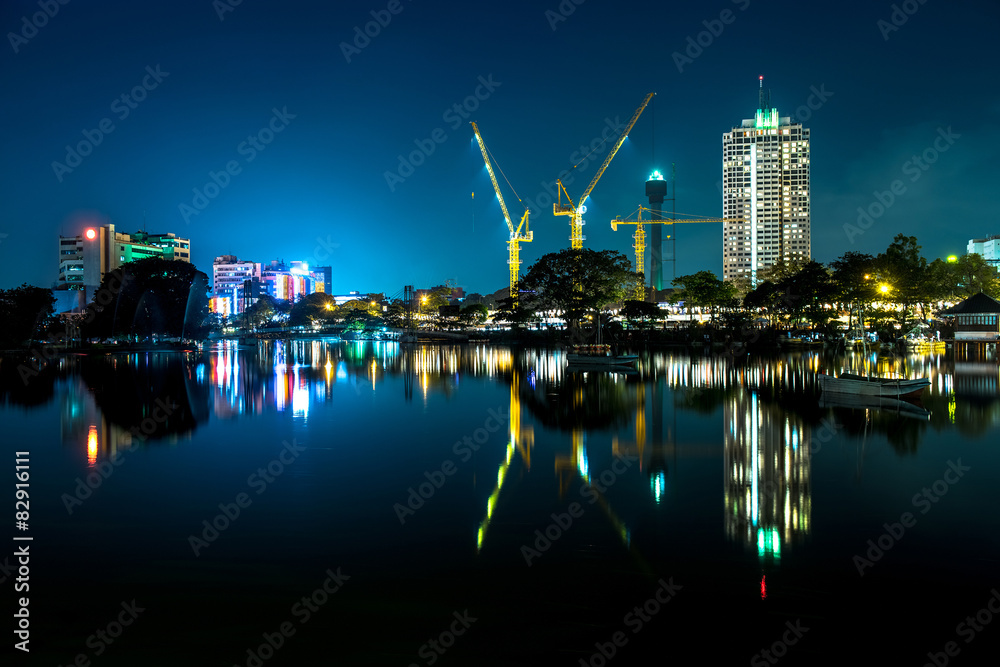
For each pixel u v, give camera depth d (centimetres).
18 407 4153
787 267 15425
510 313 13838
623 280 11819
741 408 3822
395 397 4625
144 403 4362
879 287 9325
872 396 4138
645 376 5884
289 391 5047
